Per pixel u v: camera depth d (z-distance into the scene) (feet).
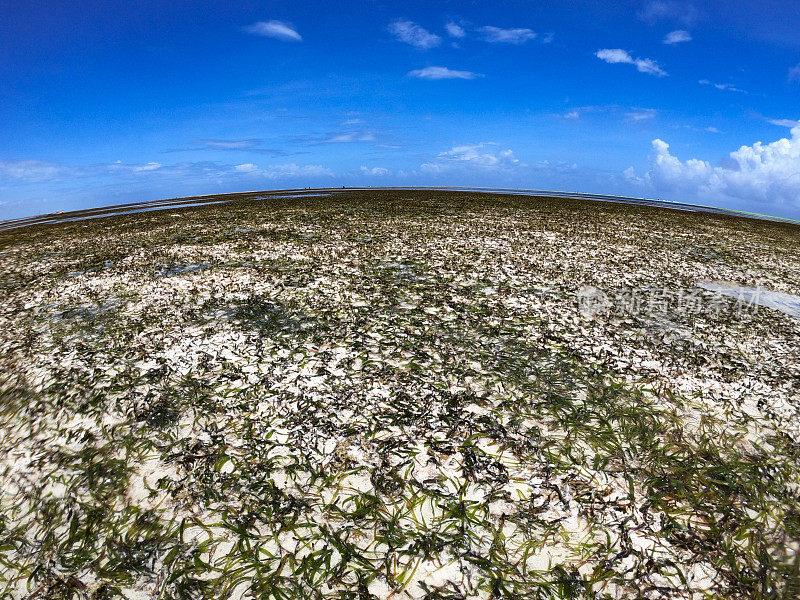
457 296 31.12
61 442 16.33
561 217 73.10
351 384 19.61
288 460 15.16
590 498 13.43
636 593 10.59
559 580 10.91
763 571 11.10
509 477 14.32
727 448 15.83
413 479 14.26
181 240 54.70
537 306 29.19
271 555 11.75
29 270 43.27
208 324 26.35
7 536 12.70
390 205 90.79
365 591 10.74
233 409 17.90
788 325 27.63
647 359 22.27
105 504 13.53
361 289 32.73
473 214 74.90
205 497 13.66
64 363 22.04
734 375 20.92
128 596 10.81
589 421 17.22
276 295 31.48
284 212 81.35
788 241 59.72
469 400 18.42
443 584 10.91
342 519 12.84
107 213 110.11
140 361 21.85
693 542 11.94
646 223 69.62
